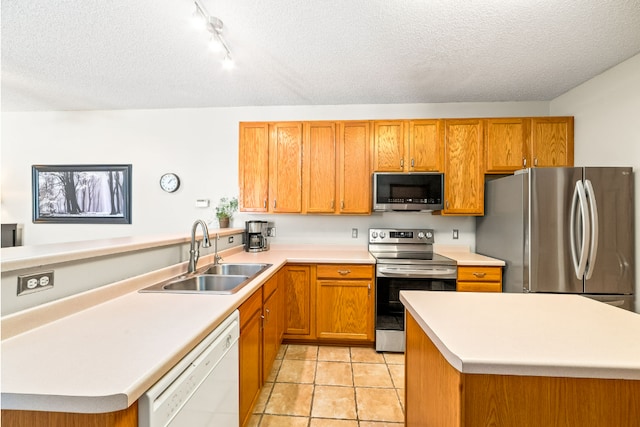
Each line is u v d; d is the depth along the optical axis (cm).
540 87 278
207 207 337
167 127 339
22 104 325
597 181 221
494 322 104
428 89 284
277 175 298
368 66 239
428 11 174
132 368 76
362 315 268
